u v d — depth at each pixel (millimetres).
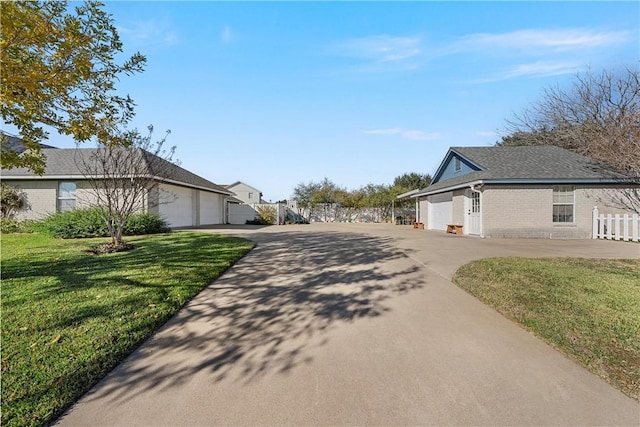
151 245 10156
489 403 2459
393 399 2518
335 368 2992
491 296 5023
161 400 2500
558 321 3945
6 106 4629
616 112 17875
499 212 14227
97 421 2252
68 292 4992
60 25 4688
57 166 16797
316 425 2232
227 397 2545
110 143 6504
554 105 27375
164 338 3627
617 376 2793
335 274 6711
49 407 2354
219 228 20219
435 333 3791
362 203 34688
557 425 2215
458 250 9906
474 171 16156
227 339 3613
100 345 3277
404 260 8211
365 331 3859
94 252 8664
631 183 12250
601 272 6371
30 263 7180
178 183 18219
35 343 3281
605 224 13648
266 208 28922
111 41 5305
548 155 16578
